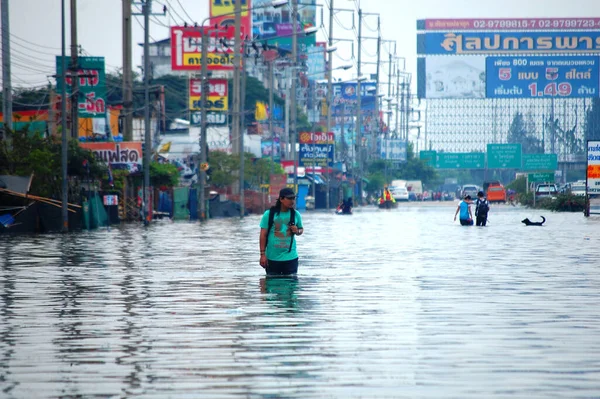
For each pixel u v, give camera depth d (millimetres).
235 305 28328
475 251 54219
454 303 28562
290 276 37688
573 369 18094
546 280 35969
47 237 74812
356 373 17828
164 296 30969
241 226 100000
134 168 106938
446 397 15867
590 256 49500
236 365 18688
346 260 47031
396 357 19406
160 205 131375
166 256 50875
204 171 129000
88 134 130875
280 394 16172
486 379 17219
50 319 25594
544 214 139500
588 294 30953
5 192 82125
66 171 85938
